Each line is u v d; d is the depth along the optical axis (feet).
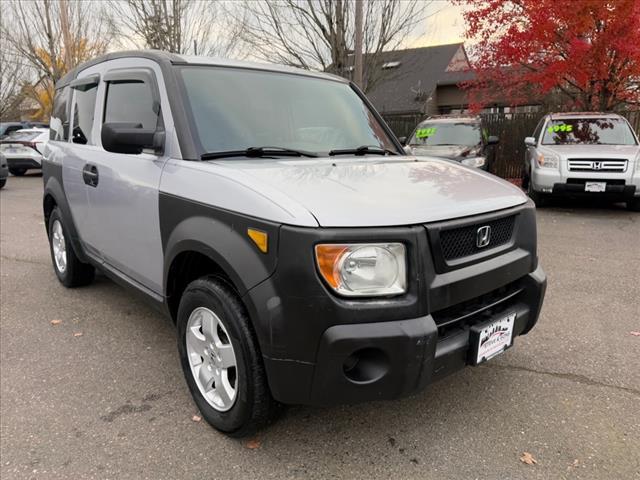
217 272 8.76
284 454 8.00
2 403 9.45
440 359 7.26
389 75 56.03
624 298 14.80
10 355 11.42
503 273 8.12
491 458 7.89
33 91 82.74
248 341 7.40
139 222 9.97
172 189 8.78
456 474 7.54
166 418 8.98
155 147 9.43
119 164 10.66
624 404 9.34
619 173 27.09
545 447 8.14
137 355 11.39
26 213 30.60
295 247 6.61
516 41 36.42
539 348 11.60
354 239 6.61
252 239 7.11
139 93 10.60
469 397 9.60
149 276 10.18
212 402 8.52
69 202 13.71
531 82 39.45
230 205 7.52
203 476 7.54
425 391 9.81
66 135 14.44
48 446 8.21
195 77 9.95
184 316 8.83
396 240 6.77
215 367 8.43
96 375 10.51
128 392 9.85
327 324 6.62
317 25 46.52
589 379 10.24
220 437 8.43
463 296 7.40
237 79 10.55
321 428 8.65
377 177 8.48
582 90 38.40
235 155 9.21
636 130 40.27
